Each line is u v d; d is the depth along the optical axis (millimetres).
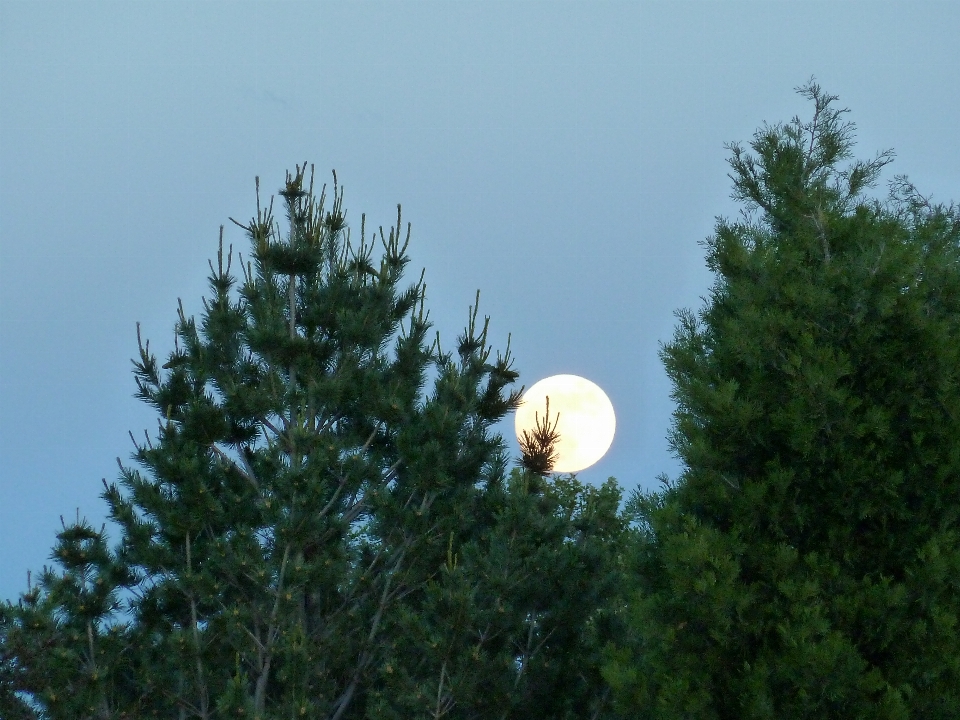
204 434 51031
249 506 50250
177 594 47844
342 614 48062
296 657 44531
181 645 45125
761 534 31438
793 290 32594
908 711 27656
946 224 36125
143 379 53281
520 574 44219
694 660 30391
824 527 31109
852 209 35750
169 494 50125
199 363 53219
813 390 30797
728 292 35281
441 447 50969
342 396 52719
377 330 54156
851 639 29484
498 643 43531
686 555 29766
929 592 29125
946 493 30172
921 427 30844
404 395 52656
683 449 32625
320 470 47969
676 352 34375
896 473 30078
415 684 42781
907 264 31953
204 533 50188
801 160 36281
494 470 53812
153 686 46125
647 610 31234
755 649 30438
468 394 52875
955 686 28281
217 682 46156
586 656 45125
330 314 55562
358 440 52781
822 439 31062
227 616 45500
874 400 31469
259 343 52344
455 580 42719
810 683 28141
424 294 56906
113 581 48625
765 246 34344
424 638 42781
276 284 55844
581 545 46469
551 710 44188
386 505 49250
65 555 47625
